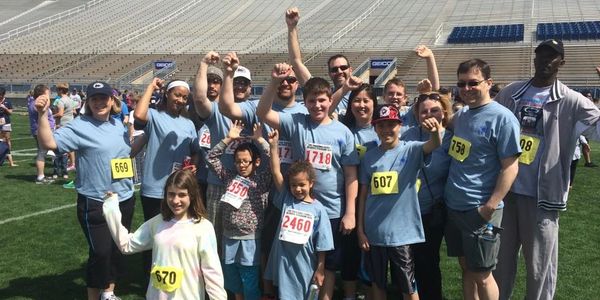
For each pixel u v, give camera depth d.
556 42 3.67
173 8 45.84
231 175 4.12
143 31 40.94
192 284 3.26
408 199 3.67
